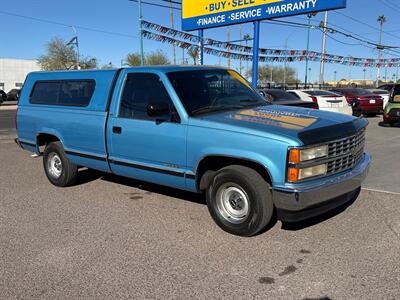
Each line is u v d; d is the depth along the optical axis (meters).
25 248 4.35
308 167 4.02
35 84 7.17
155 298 3.34
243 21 14.66
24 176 7.64
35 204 5.86
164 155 4.96
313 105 10.98
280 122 4.36
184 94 4.88
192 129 4.63
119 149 5.52
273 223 4.85
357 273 3.64
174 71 5.13
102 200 5.98
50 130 6.64
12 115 24.06
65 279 3.69
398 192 6.01
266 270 3.75
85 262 4.00
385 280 3.51
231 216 4.57
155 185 6.68
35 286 3.58
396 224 4.75
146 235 4.64
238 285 3.51
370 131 13.29
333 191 4.17
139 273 3.76
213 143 4.44
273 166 4.02
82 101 6.08
